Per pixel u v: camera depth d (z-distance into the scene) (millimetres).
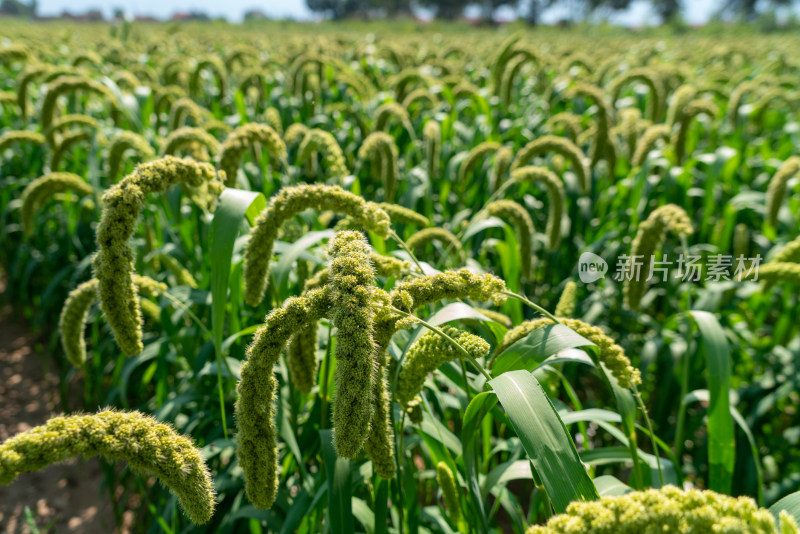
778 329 4367
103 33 28719
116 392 3676
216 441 2768
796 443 4359
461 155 5598
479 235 4938
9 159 7484
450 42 26500
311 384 2074
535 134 7145
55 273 6156
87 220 5449
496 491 2693
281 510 2705
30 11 126812
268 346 1340
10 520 4230
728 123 8344
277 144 2859
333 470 1900
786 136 8016
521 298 1706
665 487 1008
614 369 1803
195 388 3199
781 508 1403
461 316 1790
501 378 1436
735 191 5902
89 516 4309
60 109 6445
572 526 973
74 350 2529
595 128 5414
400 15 100750
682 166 5652
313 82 7512
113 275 1674
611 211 5633
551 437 1315
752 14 81688
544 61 8359
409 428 3330
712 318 2393
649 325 5188
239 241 2811
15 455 1017
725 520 876
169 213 4117
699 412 3943
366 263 1375
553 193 3637
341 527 1847
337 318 1246
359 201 1905
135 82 6289
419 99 7031
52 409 5344
